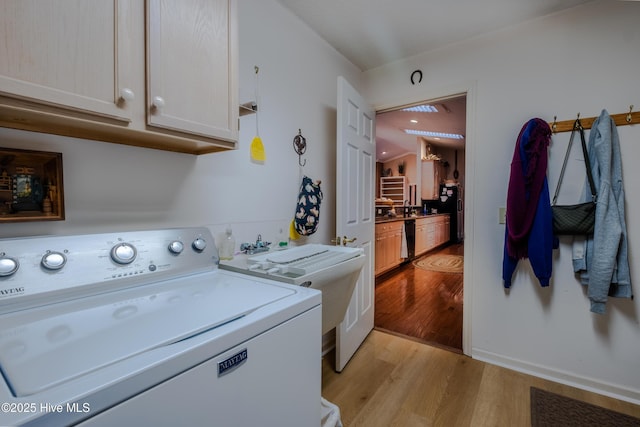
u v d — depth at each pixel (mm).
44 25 673
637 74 1608
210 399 595
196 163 1332
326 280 1196
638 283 1631
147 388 496
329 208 2254
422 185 6820
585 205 1677
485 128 2043
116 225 1076
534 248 1766
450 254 6051
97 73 759
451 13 1820
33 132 895
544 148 1770
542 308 1884
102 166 1043
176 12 921
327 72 2180
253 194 1610
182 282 1002
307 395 869
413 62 2342
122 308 752
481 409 1584
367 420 1507
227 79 1086
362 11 1821
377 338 2406
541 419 1506
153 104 861
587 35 1727
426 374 1912
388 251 4391
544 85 1850
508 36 1954
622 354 1679
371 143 2479
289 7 1787
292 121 1875
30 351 533
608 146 1609
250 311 742
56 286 788
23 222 865
